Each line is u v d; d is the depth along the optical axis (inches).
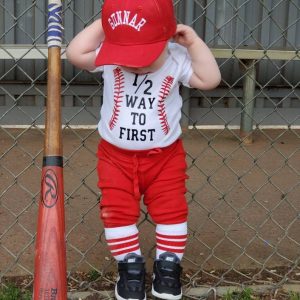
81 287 51.1
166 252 45.2
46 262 35.0
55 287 34.8
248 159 96.9
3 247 55.5
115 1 40.4
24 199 73.7
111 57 40.0
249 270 55.5
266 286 52.6
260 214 70.5
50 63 37.4
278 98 119.6
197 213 70.0
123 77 42.6
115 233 44.7
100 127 44.8
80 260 54.8
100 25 43.8
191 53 43.4
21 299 48.9
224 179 85.3
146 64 39.6
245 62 97.7
